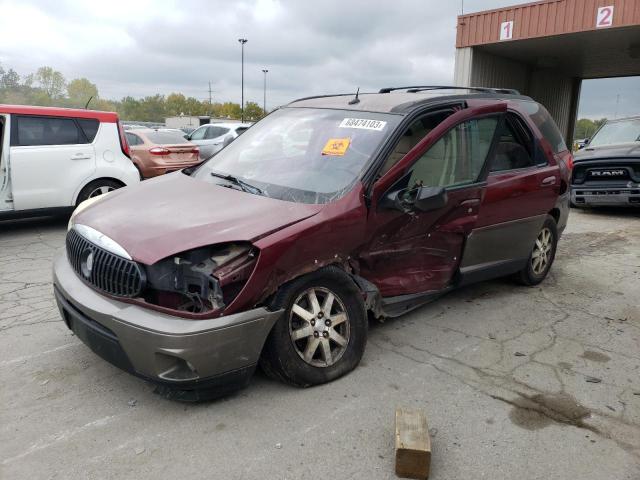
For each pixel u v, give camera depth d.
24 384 3.47
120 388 3.44
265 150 4.39
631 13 14.24
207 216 3.32
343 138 4.04
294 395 3.37
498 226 4.70
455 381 3.60
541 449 2.92
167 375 2.93
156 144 11.49
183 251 2.95
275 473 2.68
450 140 4.18
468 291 5.43
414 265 4.10
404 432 2.74
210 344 2.88
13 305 4.89
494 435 3.03
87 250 3.30
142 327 2.87
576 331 4.49
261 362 3.34
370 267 3.79
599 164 9.82
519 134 5.00
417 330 4.42
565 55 19.19
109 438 2.93
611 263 6.60
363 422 3.11
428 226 4.05
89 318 3.17
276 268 3.09
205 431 3.00
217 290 2.92
